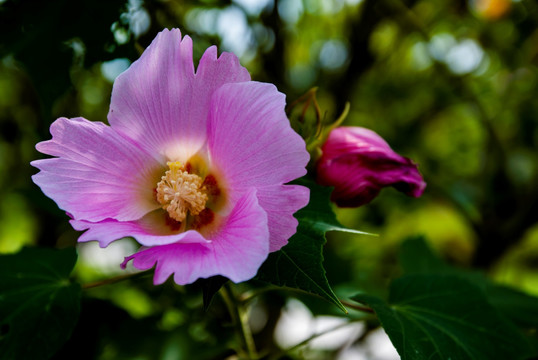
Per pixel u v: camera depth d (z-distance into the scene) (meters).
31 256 0.36
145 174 0.32
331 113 0.55
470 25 0.65
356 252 0.66
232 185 0.31
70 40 0.37
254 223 0.28
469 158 0.76
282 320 0.49
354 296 0.36
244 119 0.30
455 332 0.35
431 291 0.36
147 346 0.43
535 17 0.63
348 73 0.53
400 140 0.67
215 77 0.31
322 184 0.35
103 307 0.42
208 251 0.29
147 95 0.31
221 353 0.40
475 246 0.63
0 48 0.36
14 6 0.36
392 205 0.69
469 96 0.67
